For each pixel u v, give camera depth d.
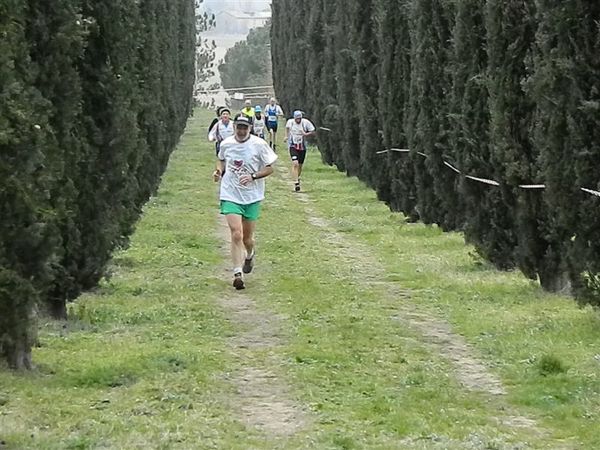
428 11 16.31
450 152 15.63
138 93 13.10
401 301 11.61
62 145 9.00
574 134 9.48
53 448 6.13
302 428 6.80
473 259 14.25
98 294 11.66
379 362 8.66
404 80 19.19
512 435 6.71
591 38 9.36
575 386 7.88
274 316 10.72
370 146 21.89
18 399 7.16
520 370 8.41
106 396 7.43
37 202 7.58
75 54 8.91
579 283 9.95
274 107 40.22
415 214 19.12
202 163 32.38
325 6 31.95
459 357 9.06
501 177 12.38
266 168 12.75
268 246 15.81
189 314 10.66
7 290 7.53
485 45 13.05
